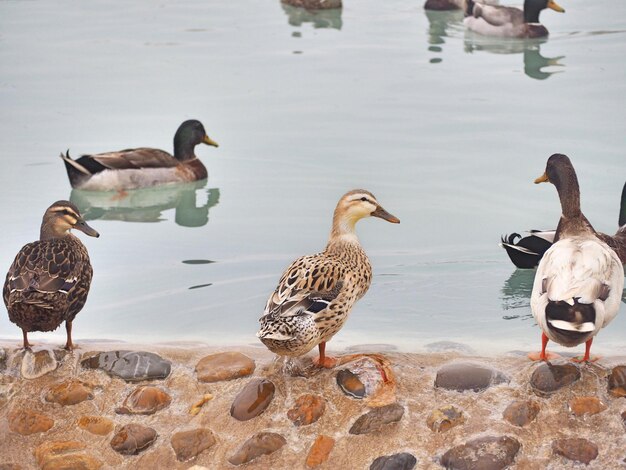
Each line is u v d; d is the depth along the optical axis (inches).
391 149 584.4
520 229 470.3
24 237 473.7
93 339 336.2
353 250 296.7
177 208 539.5
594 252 269.9
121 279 418.9
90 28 896.9
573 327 252.4
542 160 554.6
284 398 276.7
